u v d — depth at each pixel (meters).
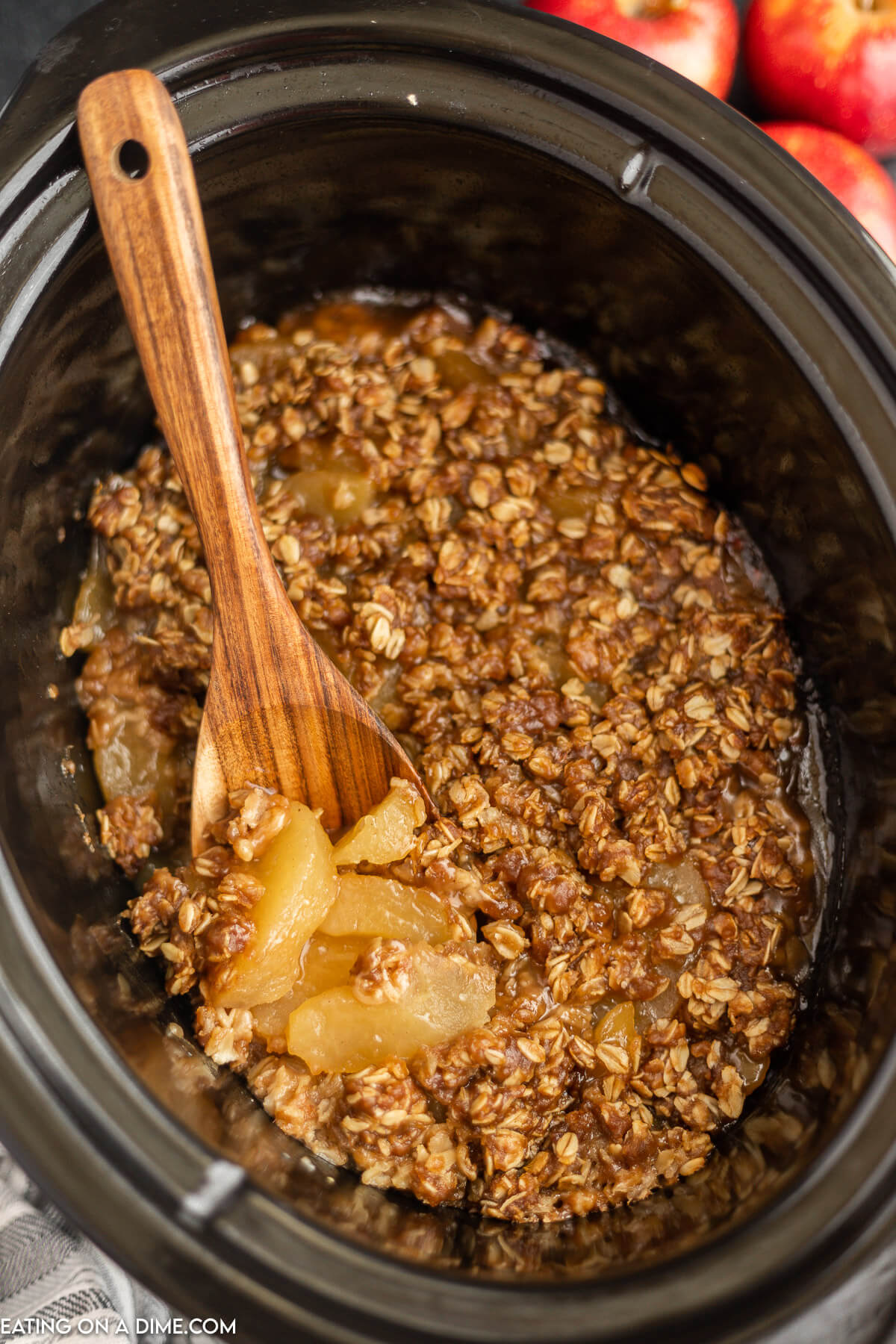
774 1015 0.57
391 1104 0.54
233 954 0.55
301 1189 0.52
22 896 0.50
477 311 0.64
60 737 0.58
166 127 0.51
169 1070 0.52
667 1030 0.57
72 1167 0.48
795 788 0.60
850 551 0.56
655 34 0.63
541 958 0.56
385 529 0.60
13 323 0.53
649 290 0.58
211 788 0.56
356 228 0.61
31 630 0.56
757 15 0.65
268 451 0.61
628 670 0.60
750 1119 0.56
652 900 0.57
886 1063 0.51
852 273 0.53
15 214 0.52
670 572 0.61
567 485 0.61
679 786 0.59
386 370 0.63
